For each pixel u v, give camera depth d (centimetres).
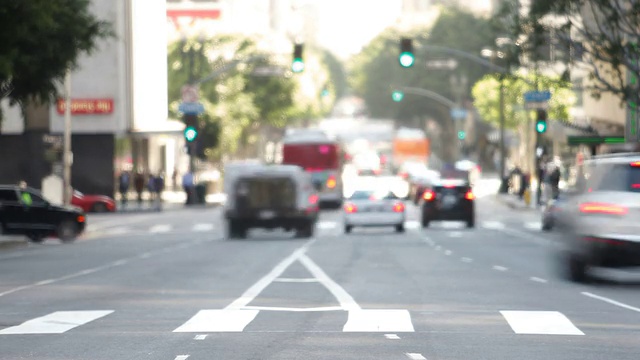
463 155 19688
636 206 4125
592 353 2444
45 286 4338
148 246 7362
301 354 2423
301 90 18775
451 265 5344
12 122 12912
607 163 4234
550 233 8575
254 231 9400
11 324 3058
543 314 3200
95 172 13425
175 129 13600
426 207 9338
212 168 17700
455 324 2970
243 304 3534
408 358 2364
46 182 11412
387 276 4700
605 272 4878
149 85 14312
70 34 6931
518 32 7175
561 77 7200
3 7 6300
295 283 4372
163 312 3325
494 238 7900
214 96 17425
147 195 15812
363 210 8712
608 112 11612
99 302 3659
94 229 9825
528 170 15638
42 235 8088
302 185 8194
